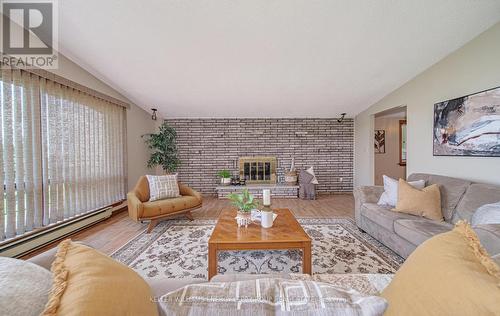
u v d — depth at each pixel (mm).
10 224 2197
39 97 2486
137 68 3023
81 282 540
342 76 3309
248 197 2113
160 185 3312
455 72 2674
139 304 554
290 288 608
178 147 5348
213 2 1938
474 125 2406
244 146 5367
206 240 2635
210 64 2930
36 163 2449
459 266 603
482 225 1355
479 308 492
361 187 2920
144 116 4785
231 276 1144
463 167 2561
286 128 5375
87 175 3193
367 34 2381
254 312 539
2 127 2139
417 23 2225
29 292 543
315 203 4445
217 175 5352
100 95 3379
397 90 3760
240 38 2414
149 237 2729
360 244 2467
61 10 2010
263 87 3660
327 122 5398
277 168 5395
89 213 3111
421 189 2365
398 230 2100
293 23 2199
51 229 2508
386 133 5949
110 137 3697
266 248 1729
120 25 2199
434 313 557
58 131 2723
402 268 792
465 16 2145
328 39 2455
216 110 4812
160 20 2133
